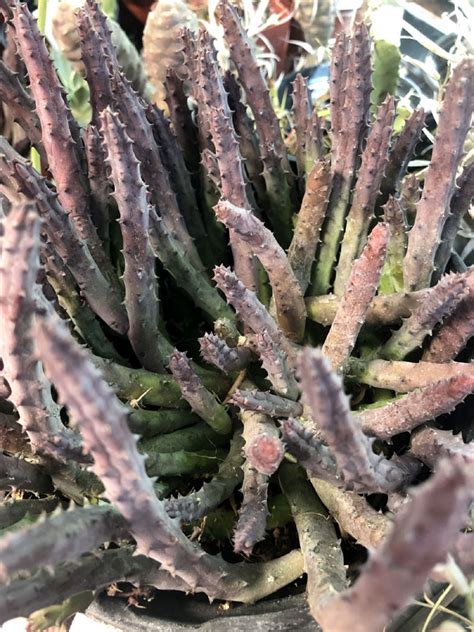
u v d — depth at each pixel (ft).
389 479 0.59
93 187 0.80
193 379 0.70
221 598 0.65
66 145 0.74
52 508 0.66
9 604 0.48
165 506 0.61
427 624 0.61
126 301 0.73
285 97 1.38
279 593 0.69
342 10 1.64
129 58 1.11
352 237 0.82
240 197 0.76
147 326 0.76
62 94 0.78
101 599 0.69
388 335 0.85
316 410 0.45
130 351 0.87
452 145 0.67
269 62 1.52
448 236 0.83
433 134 1.16
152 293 0.73
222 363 0.73
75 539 0.47
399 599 0.35
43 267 0.62
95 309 0.76
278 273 0.75
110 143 0.61
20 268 0.45
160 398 0.78
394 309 0.76
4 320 0.48
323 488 0.68
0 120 1.14
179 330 0.97
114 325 0.78
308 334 0.88
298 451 0.56
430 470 0.68
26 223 0.44
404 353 0.76
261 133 0.90
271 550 0.77
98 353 0.81
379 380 0.76
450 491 0.30
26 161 0.72
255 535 0.62
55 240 0.69
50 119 0.73
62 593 0.52
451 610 0.62
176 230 0.86
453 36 1.38
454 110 0.65
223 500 0.73
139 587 0.67
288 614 0.64
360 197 0.79
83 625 0.73
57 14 1.07
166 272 0.94
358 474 0.54
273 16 1.45
